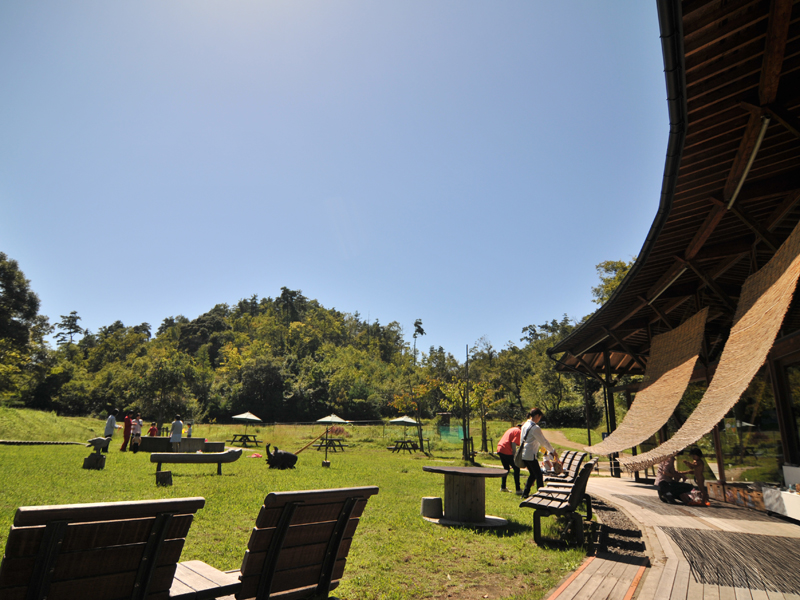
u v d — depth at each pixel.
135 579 2.20
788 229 9.36
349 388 67.94
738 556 4.93
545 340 82.81
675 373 10.19
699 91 5.46
